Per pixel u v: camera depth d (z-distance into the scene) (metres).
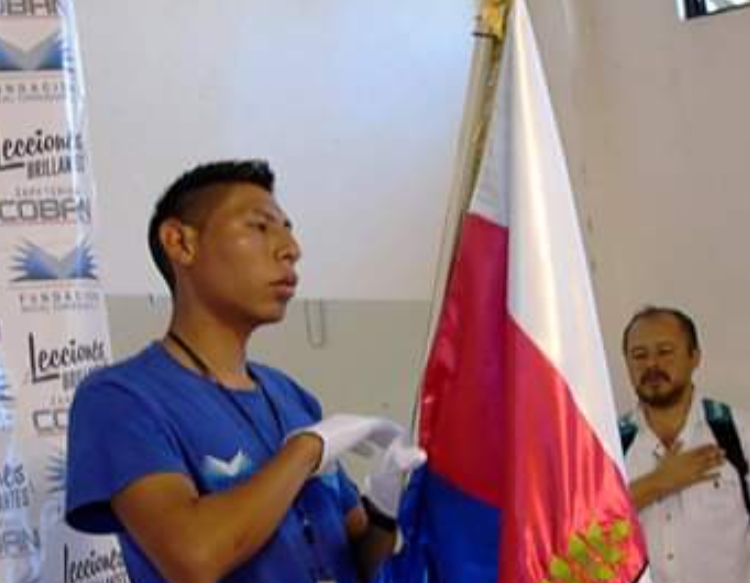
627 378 5.17
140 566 1.67
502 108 1.90
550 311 1.81
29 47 2.85
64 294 2.82
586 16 5.36
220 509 1.55
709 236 5.04
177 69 4.30
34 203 2.83
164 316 4.11
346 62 4.75
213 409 1.74
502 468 1.79
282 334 4.56
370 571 1.89
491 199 1.90
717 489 3.98
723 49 4.96
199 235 1.81
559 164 1.89
